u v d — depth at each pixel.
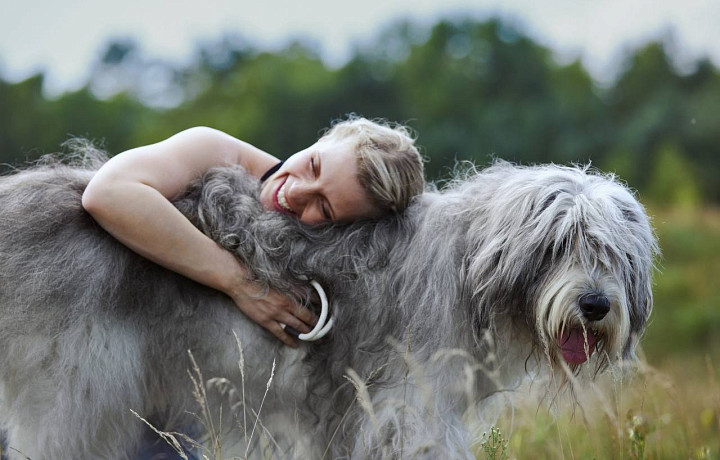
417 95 37.34
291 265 3.90
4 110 38.69
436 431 3.76
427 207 4.12
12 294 3.69
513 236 3.68
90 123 39.28
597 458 4.32
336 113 37.94
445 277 3.83
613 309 3.61
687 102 33.03
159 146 4.04
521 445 4.80
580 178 3.83
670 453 4.72
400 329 3.88
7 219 3.77
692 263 15.13
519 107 35.78
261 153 4.38
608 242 3.56
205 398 3.67
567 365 3.81
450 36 39.19
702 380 7.54
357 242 4.01
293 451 4.18
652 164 30.56
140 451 4.12
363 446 3.91
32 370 3.72
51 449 3.76
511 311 3.77
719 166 30.61
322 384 3.97
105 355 3.71
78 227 3.77
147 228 3.68
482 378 3.90
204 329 3.88
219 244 3.87
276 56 42.75
